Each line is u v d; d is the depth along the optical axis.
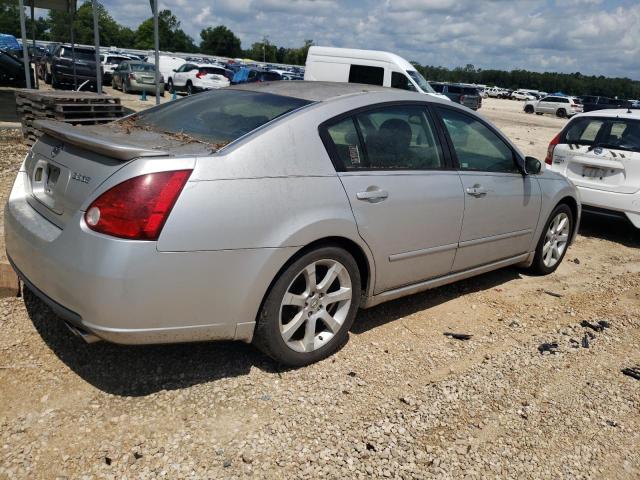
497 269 5.44
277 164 3.12
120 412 2.86
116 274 2.62
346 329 3.61
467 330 4.25
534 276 5.63
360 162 3.56
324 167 3.33
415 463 2.74
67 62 22.41
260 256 2.99
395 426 2.99
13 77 21.98
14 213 3.33
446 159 4.18
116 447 2.62
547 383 3.59
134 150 2.73
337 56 17.22
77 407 2.86
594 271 6.02
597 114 7.50
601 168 7.21
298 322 3.31
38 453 2.54
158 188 2.71
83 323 2.73
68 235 2.78
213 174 2.87
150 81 25.25
